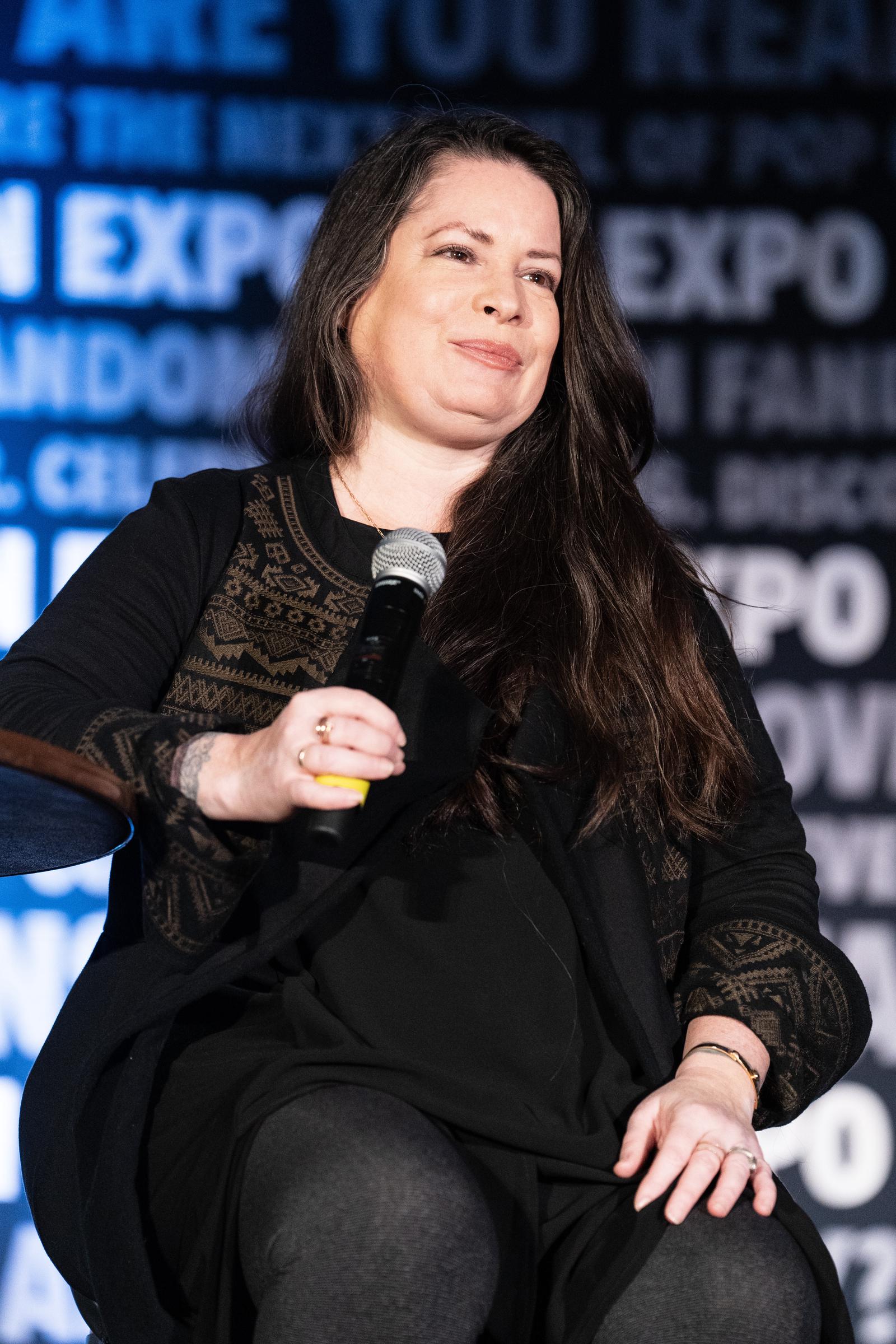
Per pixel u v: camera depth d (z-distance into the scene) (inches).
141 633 217.2
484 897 206.7
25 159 513.7
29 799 169.8
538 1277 184.1
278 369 264.8
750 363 529.0
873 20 535.8
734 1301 166.9
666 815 229.9
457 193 251.1
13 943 485.1
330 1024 193.6
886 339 531.5
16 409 508.1
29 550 505.7
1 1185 474.3
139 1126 193.3
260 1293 158.1
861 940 511.5
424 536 197.9
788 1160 496.1
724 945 216.5
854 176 534.6
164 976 198.2
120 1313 191.3
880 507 527.2
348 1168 156.7
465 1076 194.1
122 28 520.1
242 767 178.2
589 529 248.8
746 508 525.3
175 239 517.0
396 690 177.2
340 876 194.4
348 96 524.4
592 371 263.4
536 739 220.5
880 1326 489.4
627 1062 205.0
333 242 257.0
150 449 511.2
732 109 534.9
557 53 531.8
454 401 240.4
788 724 519.8
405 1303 149.0
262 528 234.7
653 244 530.9
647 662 235.8
